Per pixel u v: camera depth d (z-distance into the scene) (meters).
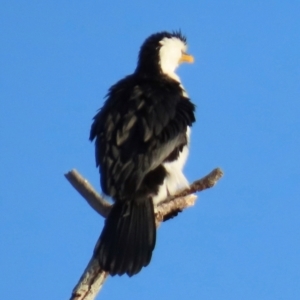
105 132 12.76
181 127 12.96
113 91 13.80
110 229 11.55
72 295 10.45
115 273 10.94
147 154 12.30
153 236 11.49
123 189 11.97
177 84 14.09
